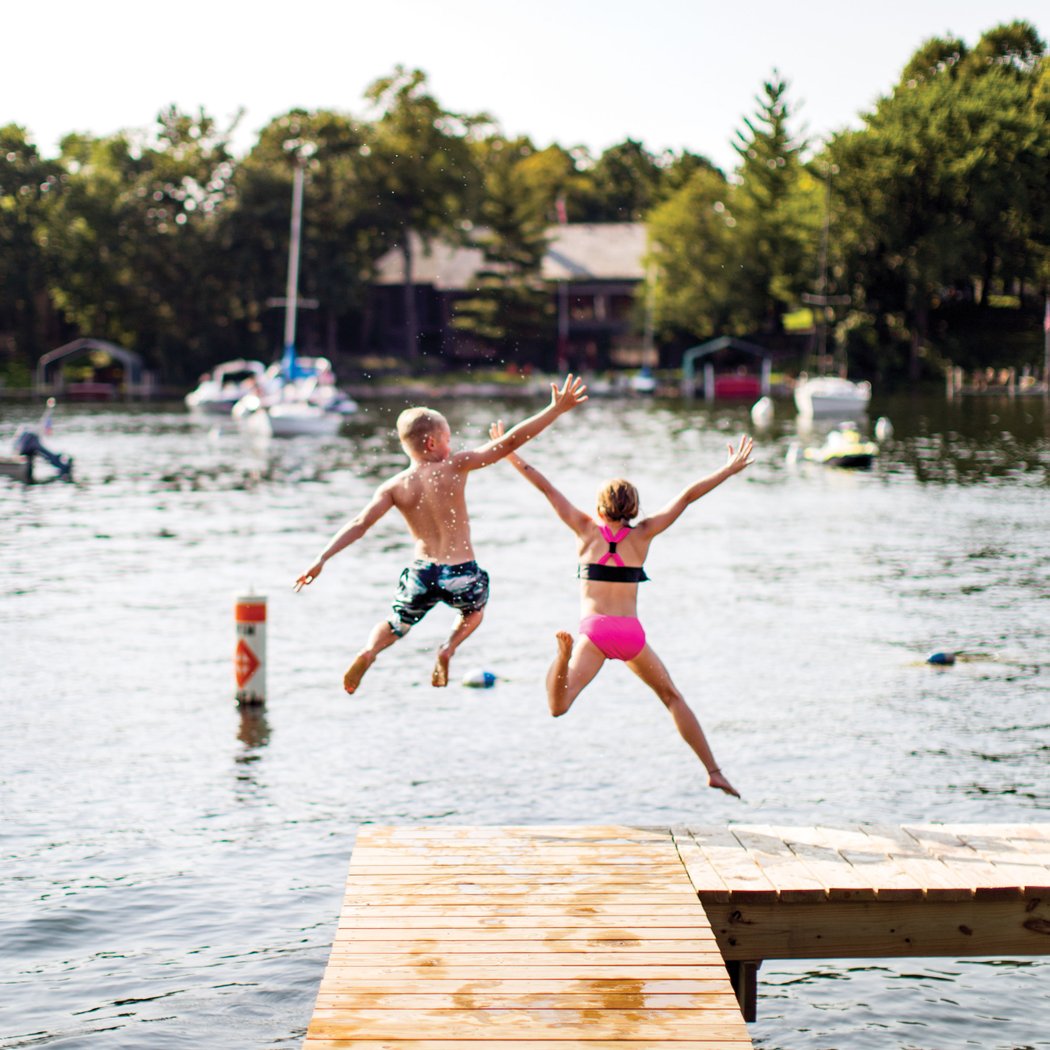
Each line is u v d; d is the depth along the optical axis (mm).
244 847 11531
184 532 31406
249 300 102250
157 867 11078
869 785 13078
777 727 15031
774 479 43375
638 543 8562
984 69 95688
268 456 54406
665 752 14117
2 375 102688
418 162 100625
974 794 12820
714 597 22766
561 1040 6301
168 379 105875
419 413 8094
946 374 91375
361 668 8031
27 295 103375
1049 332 89750
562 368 107688
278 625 20562
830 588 23609
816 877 7996
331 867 11117
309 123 104750
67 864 11141
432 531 8023
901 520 32969
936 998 9266
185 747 14297
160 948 9695
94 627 20359
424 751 14172
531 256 101062
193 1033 8531
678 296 100438
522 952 7164
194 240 102562
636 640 8461
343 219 103812
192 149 106562
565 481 43656
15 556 27625
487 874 8203
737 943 7914
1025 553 27594
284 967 9414
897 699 16203
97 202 103125
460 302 102500
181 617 21172
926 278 87250
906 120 87312
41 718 15375
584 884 8039
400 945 7246
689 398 94875
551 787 13047
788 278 94750
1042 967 9758
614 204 150250
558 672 8109
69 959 9523
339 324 108750
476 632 19969
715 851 8547
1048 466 46625
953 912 7875
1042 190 87188
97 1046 8359
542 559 26688
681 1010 6574
